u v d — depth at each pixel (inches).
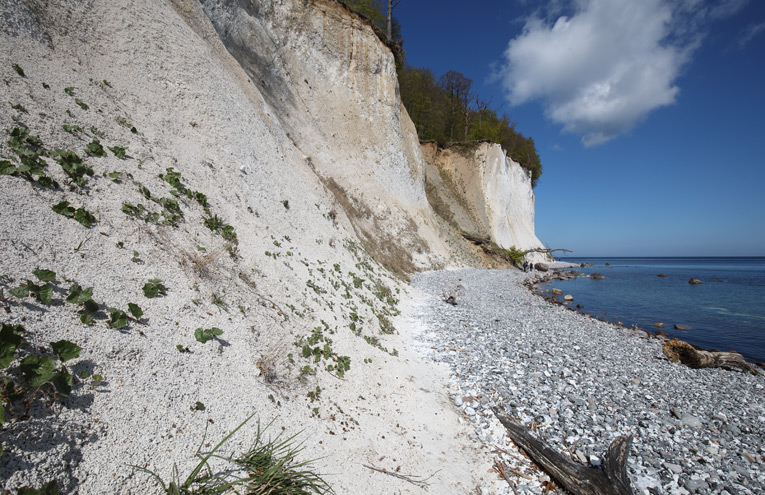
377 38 1147.9
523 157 2679.6
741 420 307.4
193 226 275.7
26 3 301.1
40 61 281.7
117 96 330.0
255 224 360.5
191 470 137.3
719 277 1929.1
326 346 273.1
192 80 425.1
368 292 478.6
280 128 635.5
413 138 1365.7
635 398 332.2
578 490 201.2
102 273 184.2
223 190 356.5
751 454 254.4
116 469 121.3
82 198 215.9
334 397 234.5
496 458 232.4
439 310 599.8
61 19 327.0
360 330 351.9
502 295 851.4
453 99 2468.0
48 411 120.5
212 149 389.4
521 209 2413.9
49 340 139.3
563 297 994.1
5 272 149.3
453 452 231.5
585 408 299.3
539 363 391.2
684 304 954.7
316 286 354.3
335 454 187.9
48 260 168.6
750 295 1130.7
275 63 890.7
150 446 134.4
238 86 542.3
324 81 1010.7
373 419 234.8
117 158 270.1
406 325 484.4
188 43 458.9
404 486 188.7
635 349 499.5
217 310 224.2
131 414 138.7
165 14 456.1
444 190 1781.5
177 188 294.8
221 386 180.1
